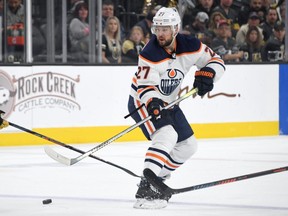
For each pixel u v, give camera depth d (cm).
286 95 2014
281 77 2008
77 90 1795
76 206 973
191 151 981
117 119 1836
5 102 1723
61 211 935
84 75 1802
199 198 1031
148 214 906
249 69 1962
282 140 1875
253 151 1639
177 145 978
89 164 1427
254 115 1973
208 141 1852
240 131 1959
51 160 1489
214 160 1483
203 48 966
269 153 1602
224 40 2059
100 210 940
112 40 1944
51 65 1767
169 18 918
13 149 1680
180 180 1223
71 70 1788
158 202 948
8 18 1809
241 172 1316
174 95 976
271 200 1011
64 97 1781
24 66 1741
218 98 1927
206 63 974
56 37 1859
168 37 925
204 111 1912
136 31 1972
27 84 1745
